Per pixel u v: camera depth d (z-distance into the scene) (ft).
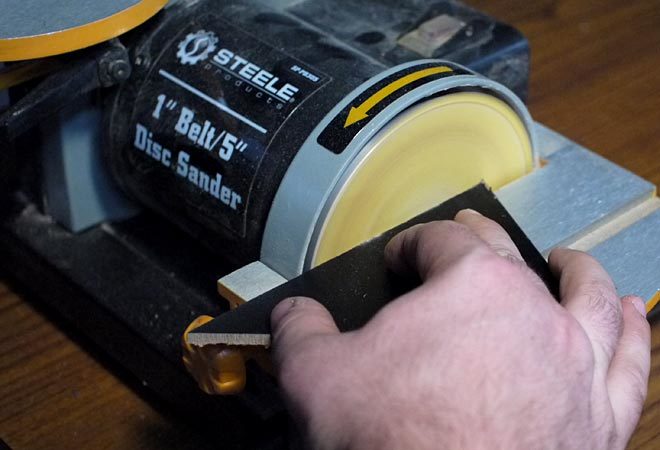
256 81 2.89
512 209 2.97
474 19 3.58
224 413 2.85
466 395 1.97
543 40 4.42
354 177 2.65
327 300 2.47
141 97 3.08
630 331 2.35
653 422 3.01
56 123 3.21
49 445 3.03
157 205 3.19
